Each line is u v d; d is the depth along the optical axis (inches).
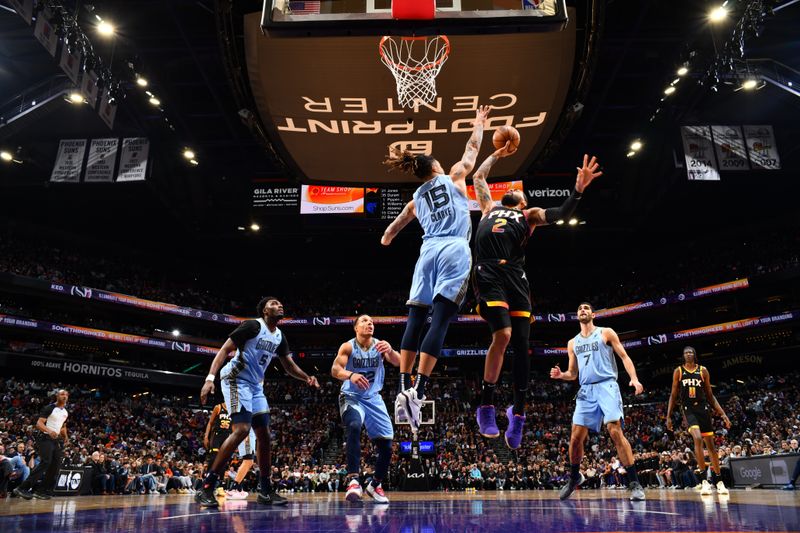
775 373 1334.9
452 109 814.5
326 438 1261.1
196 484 840.3
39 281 1235.2
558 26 290.5
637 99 1067.3
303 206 1231.5
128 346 1382.9
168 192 1250.6
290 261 1726.1
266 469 243.3
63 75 956.0
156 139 1153.4
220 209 1378.0
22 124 939.3
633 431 1222.3
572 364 270.2
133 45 912.3
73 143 1147.9
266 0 304.5
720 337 1381.6
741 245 1505.9
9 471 528.4
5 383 1127.0
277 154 906.7
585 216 1294.3
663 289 1526.8
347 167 928.9
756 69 928.9
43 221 1450.5
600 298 1647.4
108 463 730.8
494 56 744.3
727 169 1066.1
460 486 998.4
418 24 293.0
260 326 236.2
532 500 272.4
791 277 1241.4
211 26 876.6
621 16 870.4
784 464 487.8
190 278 1722.4
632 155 1208.2
